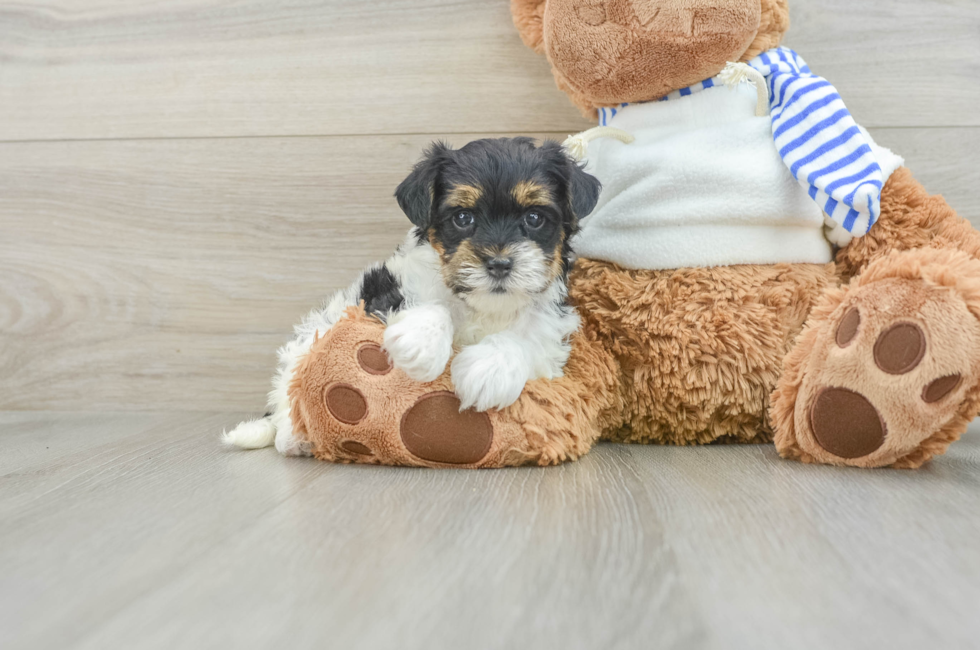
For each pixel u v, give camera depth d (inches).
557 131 101.2
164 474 67.2
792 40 97.8
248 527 49.3
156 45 104.7
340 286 105.3
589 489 59.2
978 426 94.8
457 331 74.9
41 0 105.1
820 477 62.7
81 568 42.2
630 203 81.6
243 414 105.7
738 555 42.9
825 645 32.1
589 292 82.7
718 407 79.6
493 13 100.5
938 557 42.3
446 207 73.0
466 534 47.2
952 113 97.2
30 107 106.7
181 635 33.5
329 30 102.7
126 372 108.3
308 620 34.9
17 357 108.4
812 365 67.1
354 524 49.7
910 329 60.9
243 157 105.0
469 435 67.6
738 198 78.3
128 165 106.2
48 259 107.9
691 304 78.4
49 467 71.2
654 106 84.2
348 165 104.0
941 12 96.2
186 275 106.8
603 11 77.3
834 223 80.8
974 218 97.9
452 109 102.3
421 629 33.8
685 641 32.5
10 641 33.3
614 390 81.1
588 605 36.3
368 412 68.1
